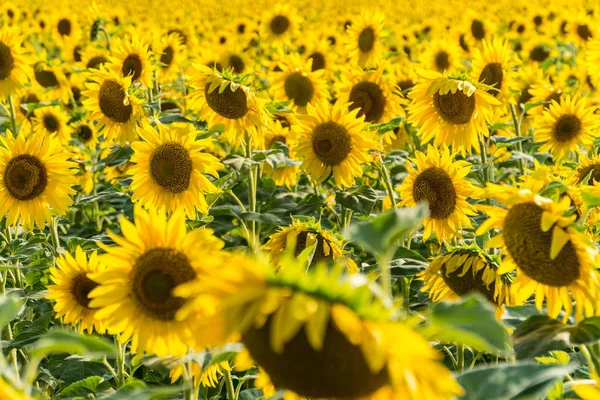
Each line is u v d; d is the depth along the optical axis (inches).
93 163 361.4
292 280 62.3
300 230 185.8
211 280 65.9
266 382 79.0
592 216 162.7
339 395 65.4
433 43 394.0
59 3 1093.8
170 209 216.7
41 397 68.9
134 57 309.1
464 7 1021.2
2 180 223.0
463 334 62.8
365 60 414.9
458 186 215.9
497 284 154.3
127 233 101.1
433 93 240.8
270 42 533.3
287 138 321.1
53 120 388.8
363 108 307.3
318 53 455.8
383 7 1091.3
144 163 217.6
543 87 346.0
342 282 63.0
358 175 251.1
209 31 783.7
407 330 58.6
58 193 225.0
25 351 207.0
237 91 246.8
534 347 93.0
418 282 223.8
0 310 69.1
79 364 182.1
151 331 100.3
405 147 385.1
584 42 536.4
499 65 289.6
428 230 219.1
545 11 657.0
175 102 415.5
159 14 1075.9
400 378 62.3
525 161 327.9
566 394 97.3
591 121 282.4
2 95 319.0
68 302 171.2
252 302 63.2
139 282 100.6
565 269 101.2
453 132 248.5
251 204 242.1
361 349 63.4
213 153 362.0
